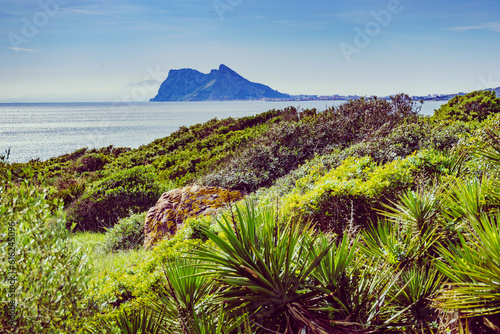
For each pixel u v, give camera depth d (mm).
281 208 4684
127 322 2938
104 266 6234
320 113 14430
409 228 3723
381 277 3014
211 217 6707
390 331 2656
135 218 10211
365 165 7035
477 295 2570
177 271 3256
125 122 112375
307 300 2838
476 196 3506
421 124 10273
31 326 2223
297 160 12391
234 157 14133
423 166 5633
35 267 2322
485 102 15211
